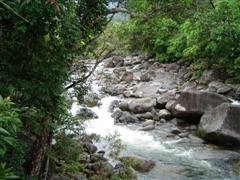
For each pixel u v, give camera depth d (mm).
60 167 8070
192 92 14648
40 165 6734
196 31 17500
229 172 10445
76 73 7496
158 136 13625
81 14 6820
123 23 9062
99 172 8938
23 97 5695
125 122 15227
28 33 5430
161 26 9344
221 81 18484
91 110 15984
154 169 10469
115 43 9266
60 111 6633
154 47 25172
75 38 5629
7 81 5445
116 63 26234
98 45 8984
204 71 19719
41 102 5934
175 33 22406
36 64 5543
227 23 8711
